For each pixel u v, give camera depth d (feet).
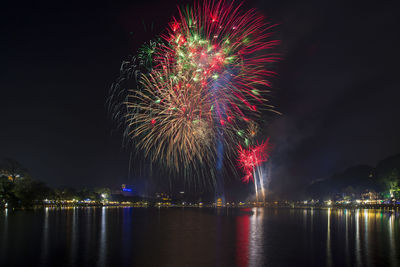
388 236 196.13
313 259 129.59
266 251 147.23
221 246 160.66
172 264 121.19
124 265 119.14
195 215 468.34
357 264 121.39
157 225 281.95
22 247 153.58
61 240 176.55
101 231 223.71
